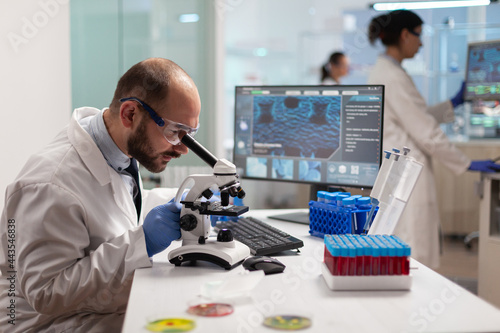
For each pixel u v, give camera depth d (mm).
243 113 1983
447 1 3846
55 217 1271
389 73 2826
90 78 3027
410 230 2812
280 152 1917
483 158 4332
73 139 1391
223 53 3418
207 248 1213
